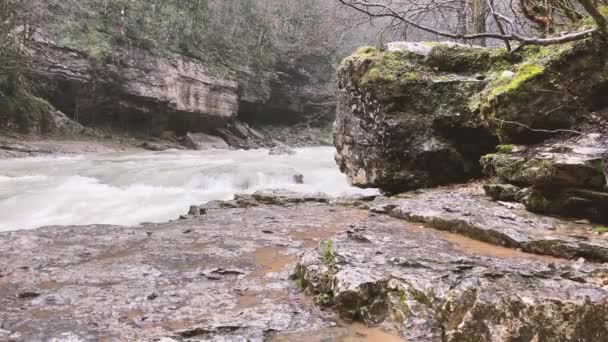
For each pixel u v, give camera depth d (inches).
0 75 657.6
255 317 109.3
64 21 781.9
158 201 352.8
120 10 861.8
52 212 312.2
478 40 396.2
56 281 134.7
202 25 1055.0
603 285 105.5
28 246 171.5
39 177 428.1
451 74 290.7
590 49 206.5
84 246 173.6
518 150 212.2
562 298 87.7
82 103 799.1
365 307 108.1
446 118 277.6
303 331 103.0
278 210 253.1
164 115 914.1
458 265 123.4
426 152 281.7
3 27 633.0
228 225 213.5
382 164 296.5
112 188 394.3
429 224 187.9
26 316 109.9
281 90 1259.8
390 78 288.0
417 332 97.9
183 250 169.6
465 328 88.4
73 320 107.8
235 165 496.1
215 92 1025.5
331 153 831.7
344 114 347.3
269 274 142.9
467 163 282.5
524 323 85.6
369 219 206.4
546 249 142.9
